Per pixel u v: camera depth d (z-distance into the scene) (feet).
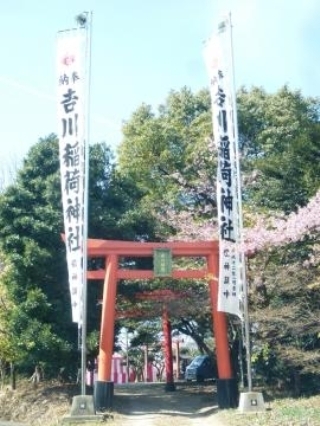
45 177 82.02
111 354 71.10
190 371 124.47
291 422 54.24
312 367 68.39
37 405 76.54
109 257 73.05
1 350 79.46
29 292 74.90
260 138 101.86
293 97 106.52
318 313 70.54
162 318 99.30
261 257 75.87
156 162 100.22
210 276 72.79
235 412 64.95
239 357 84.69
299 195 88.17
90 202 80.84
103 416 64.80
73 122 69.05
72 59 69.92
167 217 91.66
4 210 78.38
